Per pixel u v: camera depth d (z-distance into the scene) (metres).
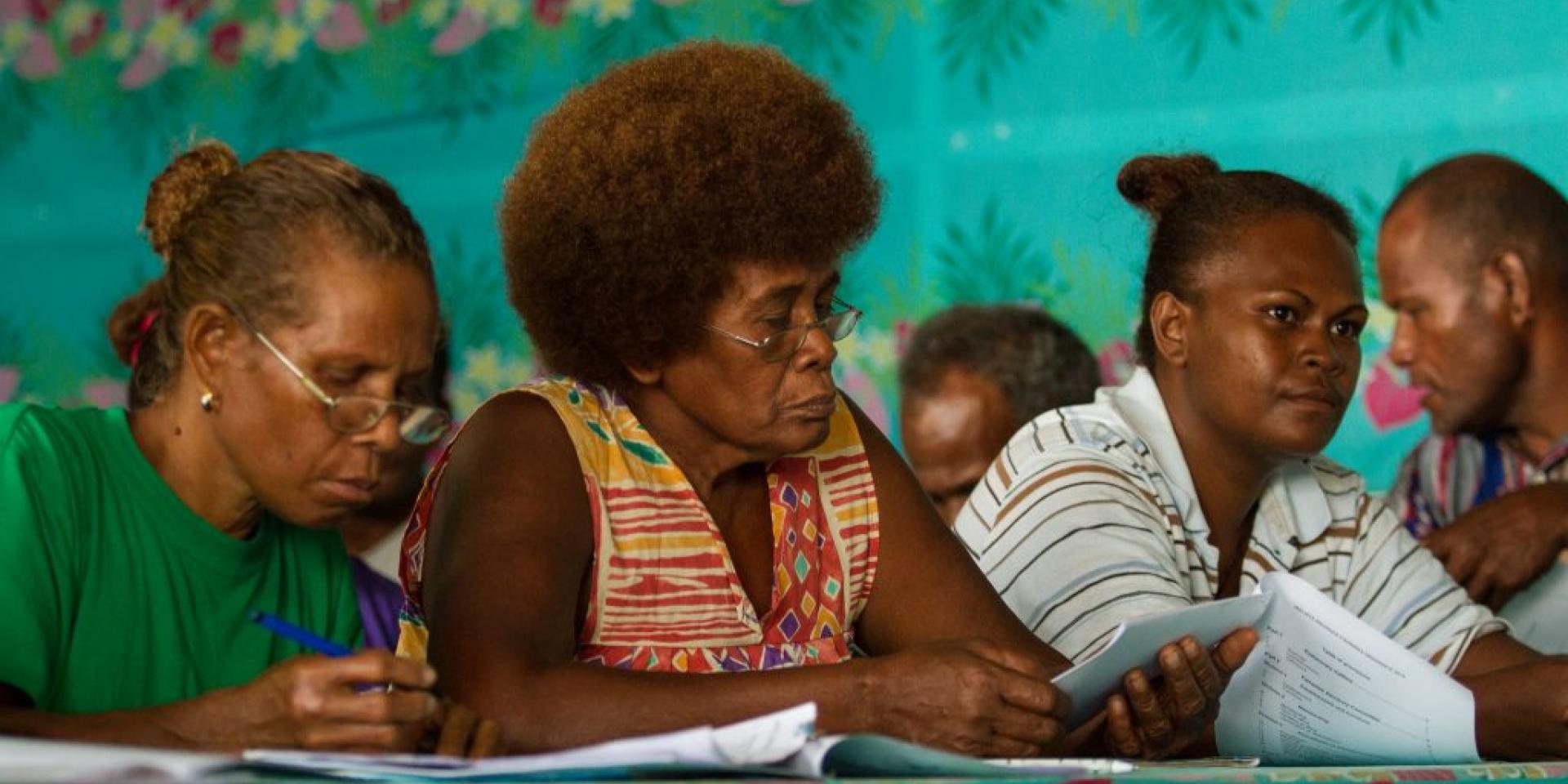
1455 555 3.80
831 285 2.41
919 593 2.55
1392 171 4.83
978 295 5.18
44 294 6.09
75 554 2.21
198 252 2.21
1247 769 1.99
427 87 5.71
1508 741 2.75
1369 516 3.31
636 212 2.29
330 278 2.15
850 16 5.34
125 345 2.60
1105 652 2.13
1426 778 1.98
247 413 2.18
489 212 5.61
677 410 2.41
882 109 5.30
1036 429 3.13
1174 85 5.02
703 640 2.33
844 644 2.49
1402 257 4.66
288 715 1.75
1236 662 2.29
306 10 5.86
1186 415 3.15
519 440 2.28
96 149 6.07
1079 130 5.11
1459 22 4.78
